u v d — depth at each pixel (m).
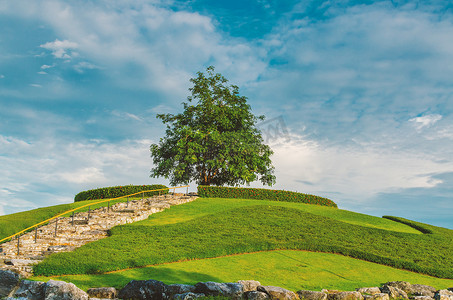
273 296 11.66
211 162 37.78
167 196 31.39
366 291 13.20
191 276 13.53
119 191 33.28
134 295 11.12
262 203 30.36
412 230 27.16
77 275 13.08
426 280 16.11
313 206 31.38
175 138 40.00
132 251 15.95
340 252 18.66
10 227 21.66
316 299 12.05
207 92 40.81
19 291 10.75
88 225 20.42
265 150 40.38
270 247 18.19
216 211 26.72
